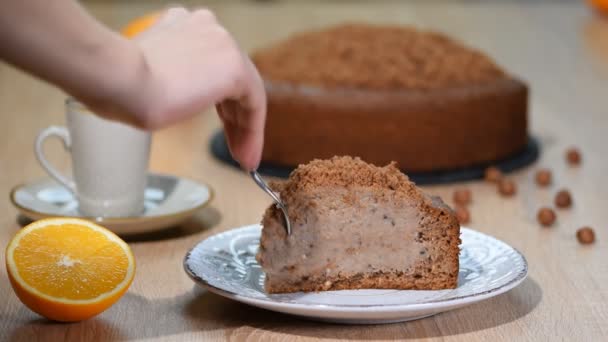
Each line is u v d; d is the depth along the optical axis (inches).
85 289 28.7
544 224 37.7
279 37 73.5
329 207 29.9
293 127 43.7
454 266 30.0
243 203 40.0
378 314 27.6
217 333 28.5
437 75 45.0
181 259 34.0
